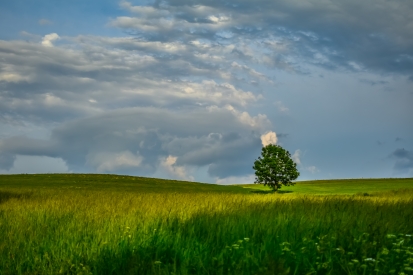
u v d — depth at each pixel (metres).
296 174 95.88
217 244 9.35
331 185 111.25
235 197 26.59
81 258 9.08
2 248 9.94
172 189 76.75
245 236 10.09
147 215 14.08
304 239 9.02
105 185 75.12
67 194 36.72
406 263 7.67
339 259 8.23
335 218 12.28
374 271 7.54
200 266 7.95
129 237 10.16
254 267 7.65
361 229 10.39
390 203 19.20
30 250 9.90
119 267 8.41
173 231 11.07
